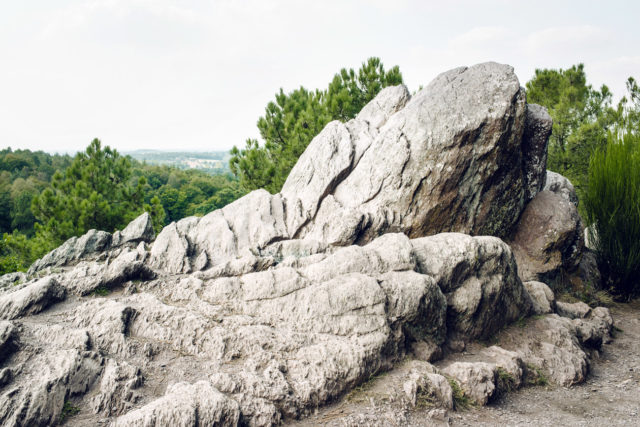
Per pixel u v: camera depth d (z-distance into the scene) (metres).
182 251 11.18
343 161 13.19
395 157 12.23
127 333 7.57
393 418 6.31
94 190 21.88
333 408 6.55
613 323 11.60
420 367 7.50
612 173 13.73
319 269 8.74
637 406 7.48
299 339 7.41
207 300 8.64
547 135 13.21
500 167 12.13
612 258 13.74
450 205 11.95
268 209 13.05
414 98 13.46
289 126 20.86
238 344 7.34
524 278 12.46
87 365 6.54
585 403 7.60
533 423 6.78
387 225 11.99
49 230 19.36
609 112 24.34
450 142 11.74
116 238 12.76
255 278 8.71
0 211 52.41
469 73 12.81
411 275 8.40
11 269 17.44
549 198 13.09
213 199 76.50
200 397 5.81
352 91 22.12
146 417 5.50
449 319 9.07
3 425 5.53
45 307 8.38
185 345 7.40
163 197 69.69
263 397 6.27
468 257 9.29
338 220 11.89
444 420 6.54
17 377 6.37
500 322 9.53
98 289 9.16
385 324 7.66
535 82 29.42
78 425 5.79
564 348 9.02
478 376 7.34
